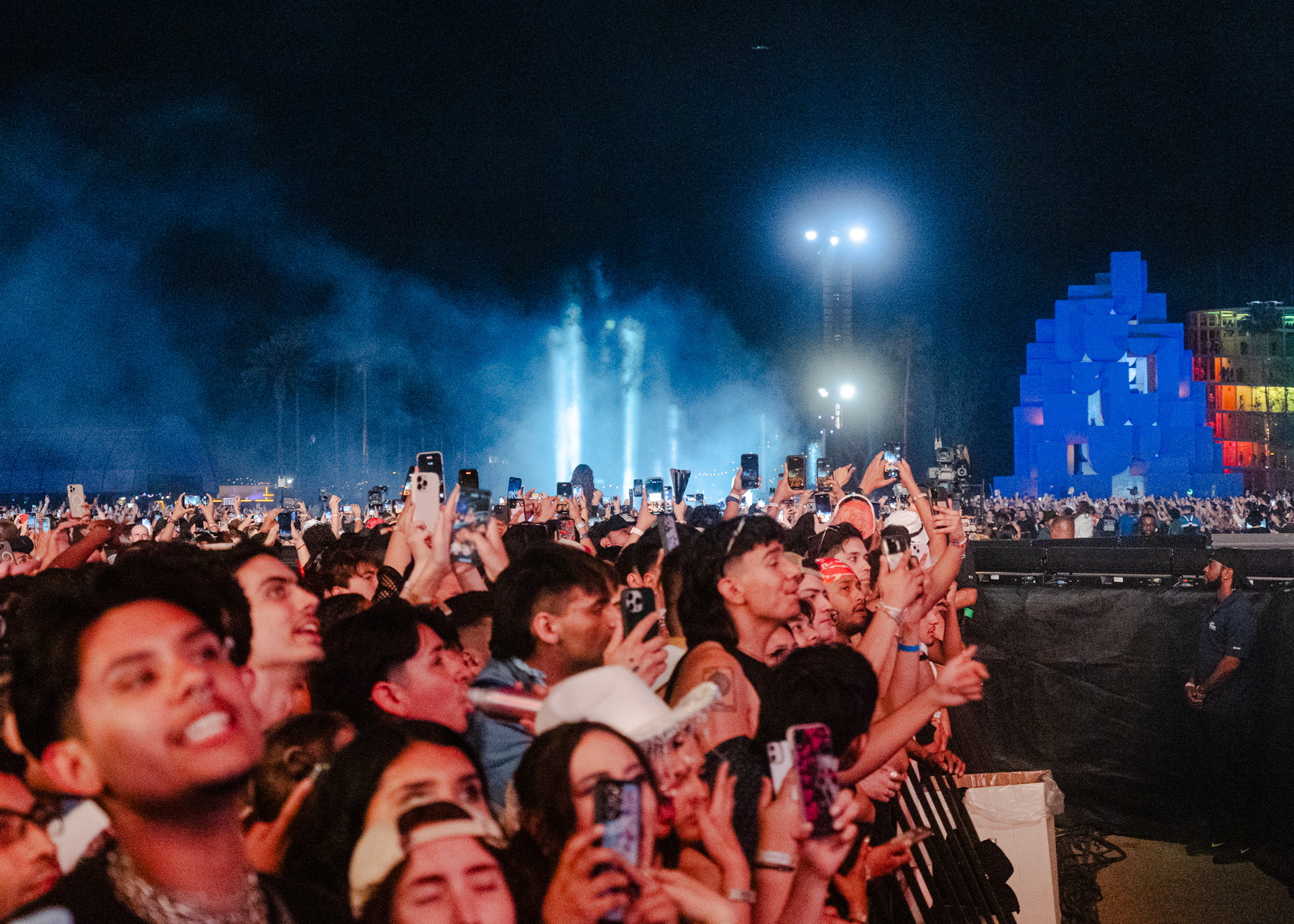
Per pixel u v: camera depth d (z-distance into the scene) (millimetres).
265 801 2631
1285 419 59719
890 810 4789
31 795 2352
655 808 2338
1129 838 8344
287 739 2688
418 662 3441
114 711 1740
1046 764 8703
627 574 5641
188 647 1807
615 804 2209
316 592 5277
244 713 1831
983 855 5523
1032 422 47375
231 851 1861
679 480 8164
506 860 2225
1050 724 8711
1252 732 7691
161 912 1780
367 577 5297
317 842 2338
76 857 2344
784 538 3906
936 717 5754
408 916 2053
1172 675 8289
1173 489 45250
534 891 2291
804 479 7477
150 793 1749
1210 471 47188
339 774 2334
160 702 1749
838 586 5508
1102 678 8555
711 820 2637
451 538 4496
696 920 2402
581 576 3570
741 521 3875
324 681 3447
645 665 3557
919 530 6129
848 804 2596
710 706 2855
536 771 2381
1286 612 7551
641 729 2531
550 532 7828
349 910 2037
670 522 5621
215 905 1828
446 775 2303
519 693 3184
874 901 4629
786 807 2754
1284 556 8219
